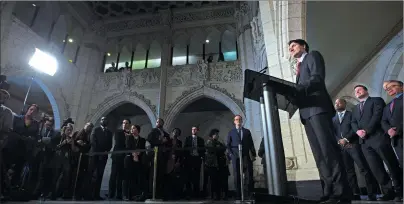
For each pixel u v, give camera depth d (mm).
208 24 15656
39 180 5484
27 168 6367
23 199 4520
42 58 11469
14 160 4832
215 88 13570
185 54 16281
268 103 2268
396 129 3611
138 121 16797
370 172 4594
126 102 14680
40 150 5754
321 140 2266
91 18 16531
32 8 13102
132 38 16391
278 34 6590
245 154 5777
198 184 7633
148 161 6184
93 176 6051
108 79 15188
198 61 14461
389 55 7738
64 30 14688
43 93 15156
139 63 17094
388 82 4238
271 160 2135
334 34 7438
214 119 15781
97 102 14695
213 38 15906
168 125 13352
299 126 5582
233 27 15234
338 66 8992
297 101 2520
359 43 7840
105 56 16547
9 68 10773
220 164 7145
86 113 14383
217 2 15836
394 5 6379
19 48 11336
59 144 6066
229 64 14055
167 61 14922
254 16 11875
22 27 11594
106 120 6629
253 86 2594
